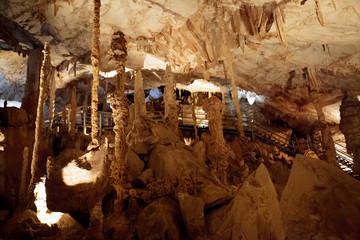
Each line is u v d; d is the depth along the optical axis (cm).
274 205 212
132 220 375
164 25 851
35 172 514
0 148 550
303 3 665
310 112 1480
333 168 179
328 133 932
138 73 685
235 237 227
